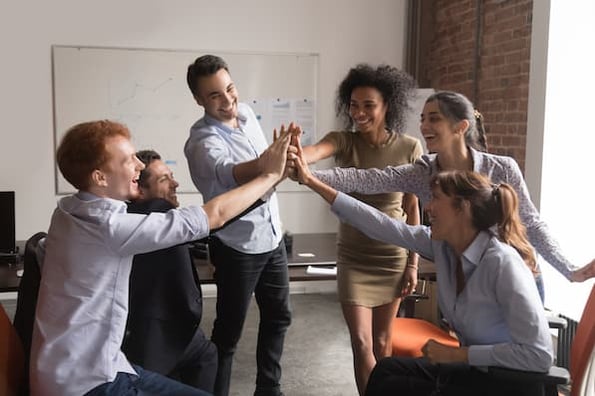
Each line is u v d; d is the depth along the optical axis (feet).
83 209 6.29
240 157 8.91
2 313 6.59
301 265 11.35
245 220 8.82
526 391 6.90
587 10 13.55
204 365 8.61
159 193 8.57
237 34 18.33
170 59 17.95
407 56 19.36
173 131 18.24
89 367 6.18
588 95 13.75
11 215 11.72
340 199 8.16
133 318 7.30
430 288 12.64
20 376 6.70
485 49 16.34
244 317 9.24
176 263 7.41
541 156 13.71
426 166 8.66
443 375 7.34
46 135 17.54
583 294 13.71
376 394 7.54
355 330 9.16
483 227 7.12
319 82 19.03
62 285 6.21
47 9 17.12
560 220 13.83
